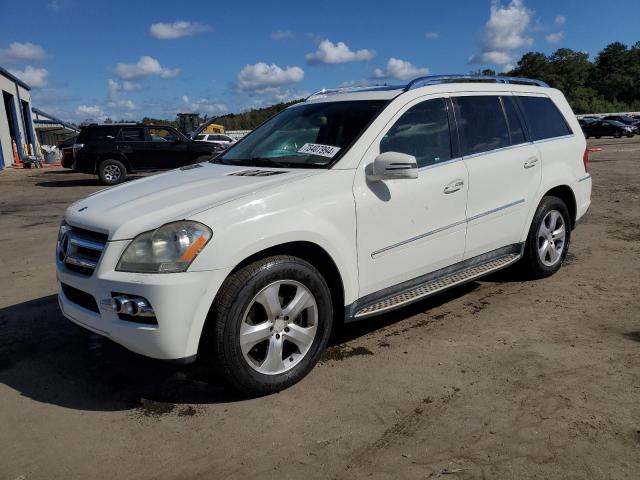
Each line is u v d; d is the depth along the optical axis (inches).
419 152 156.6
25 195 581.0
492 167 174.1
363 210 139.3
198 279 114.0
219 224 117.7
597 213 343.3
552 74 4163.4
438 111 165.6
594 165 663.1
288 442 109.2
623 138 1519.4
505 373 134.1
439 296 193.9
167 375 140.9
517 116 191.8
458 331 161.6
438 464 100.5
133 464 104.1
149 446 109.7
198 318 115.3
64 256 133.1
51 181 754.8
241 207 121.8
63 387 136.3
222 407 123.6
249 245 119.3
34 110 1750.7
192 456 106.0
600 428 109.7
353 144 144.6
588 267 222.1
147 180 158.4
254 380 123.6
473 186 167.5
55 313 189.3
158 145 660.1
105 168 650.2
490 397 123.0
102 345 161.3
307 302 130.7
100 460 105.7
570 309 175.9
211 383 135.7
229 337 118.6
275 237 122.7
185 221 117.0
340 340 158.2
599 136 1590.8
